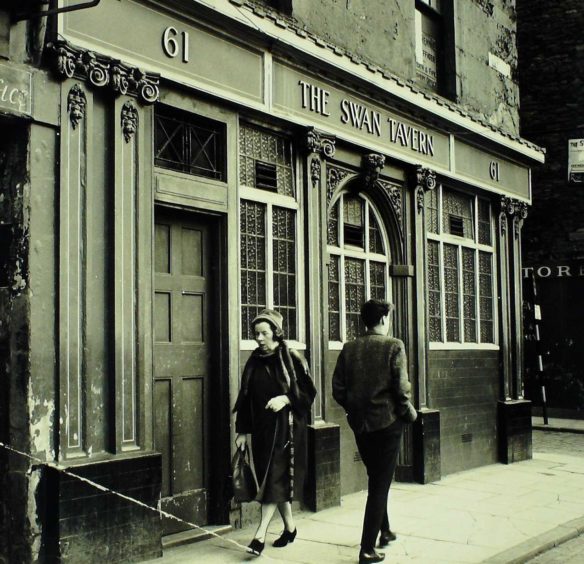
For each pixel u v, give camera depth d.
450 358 10.70
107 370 6.12
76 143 5.95
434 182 10.33
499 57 12.57
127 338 6.23
